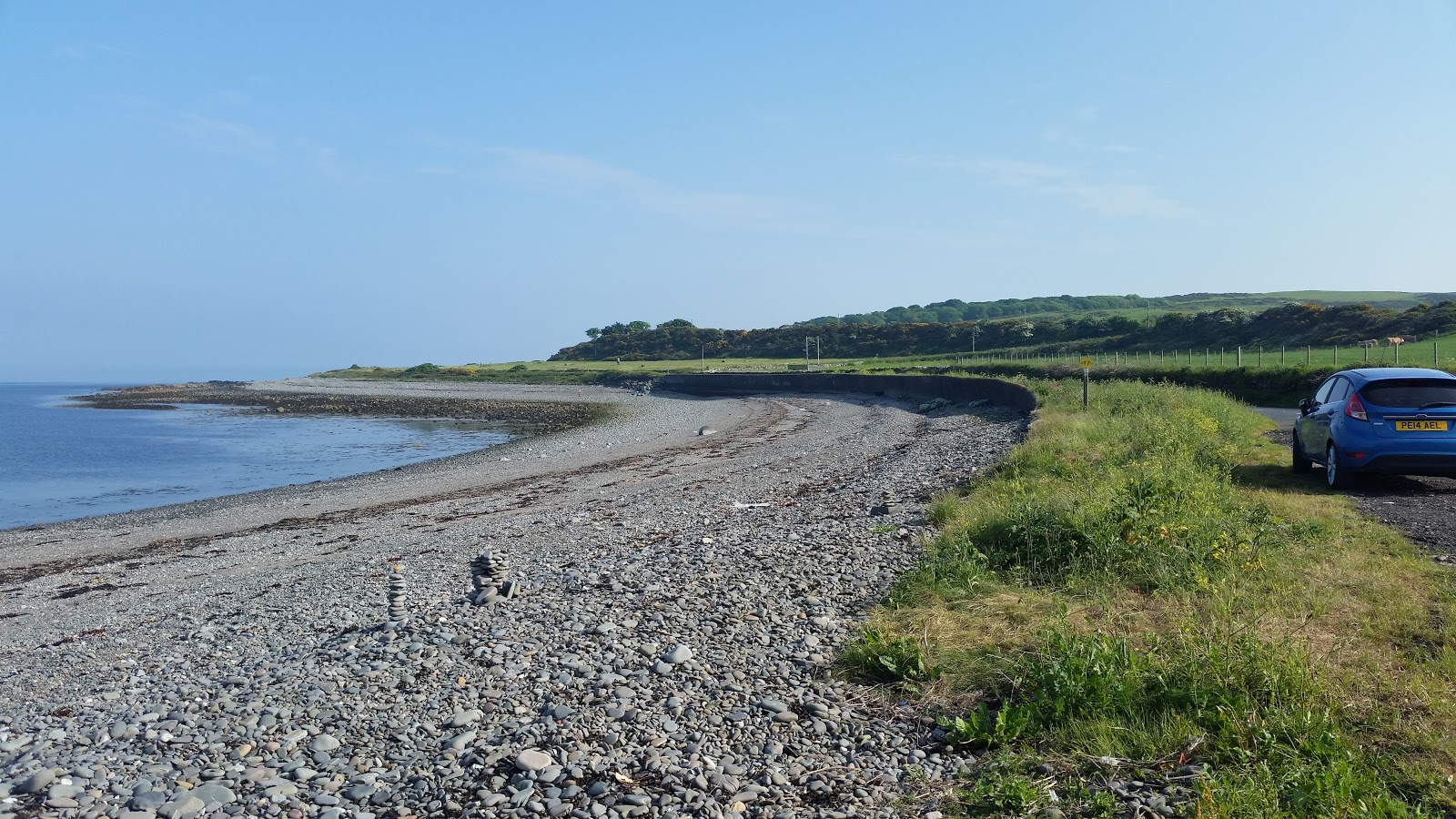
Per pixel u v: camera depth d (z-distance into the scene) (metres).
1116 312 188.50
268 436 55.88
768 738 5.42
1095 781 4.50
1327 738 4.42
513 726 5.86
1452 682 5.12
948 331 140.75
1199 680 5.19
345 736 5.98
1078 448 16.55
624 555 12.08
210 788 5.25
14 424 70.62
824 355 148.62
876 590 8.59
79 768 5.72
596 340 196.38
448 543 16.92
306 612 11.29
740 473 24.89
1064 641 5.89
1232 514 9.73
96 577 17.17
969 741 5.08
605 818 4.54
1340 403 12.82
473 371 163.50
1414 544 8.62
